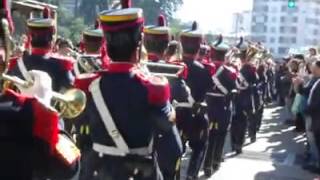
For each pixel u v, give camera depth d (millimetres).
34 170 2355
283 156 10695
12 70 4973
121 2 3451
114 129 3219
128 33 3219
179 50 6895
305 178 8820
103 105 3236
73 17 70188
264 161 10047
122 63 3264
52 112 2318
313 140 9102
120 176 3240
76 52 7852
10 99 2314
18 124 2283
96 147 3328
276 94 24750
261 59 14516
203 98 6641
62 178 2424
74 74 5242
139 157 3246
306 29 134500
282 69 22031
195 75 6508
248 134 12422
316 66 9781
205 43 8562
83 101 2561
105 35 3273
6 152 2283
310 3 134500
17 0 10328
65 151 2396
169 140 3295
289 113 16031
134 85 3219
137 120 3211
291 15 134250
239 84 9766
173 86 5184
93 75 3328
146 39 5508
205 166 8367
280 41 135000
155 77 3309
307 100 9234
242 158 10195
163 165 3334
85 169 3361
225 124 8188
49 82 2434
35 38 5098
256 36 136750
